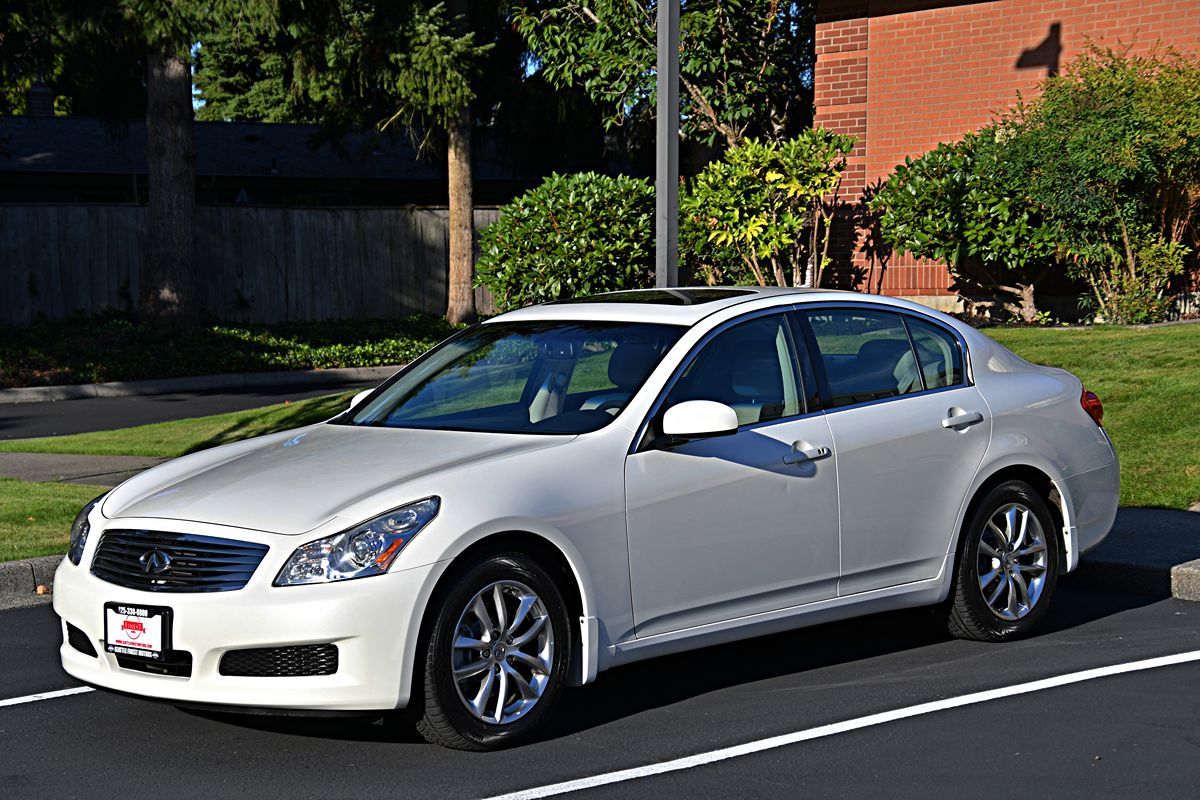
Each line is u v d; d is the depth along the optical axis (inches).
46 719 221.8
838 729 208.2
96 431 655.1
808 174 678.5
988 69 712.4
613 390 225.8
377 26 925.2
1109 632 268.5
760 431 230.2
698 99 805.9
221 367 925.2
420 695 195.3
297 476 210.1
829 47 760.3
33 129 1450.5
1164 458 394.9
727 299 245.1
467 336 265.4
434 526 192.5
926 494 248.7
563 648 205.5
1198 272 649.6
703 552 220.2
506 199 1616.6
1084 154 606.9
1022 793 179.6
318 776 190.4
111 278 1055.6
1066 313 687.1
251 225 1118.4
